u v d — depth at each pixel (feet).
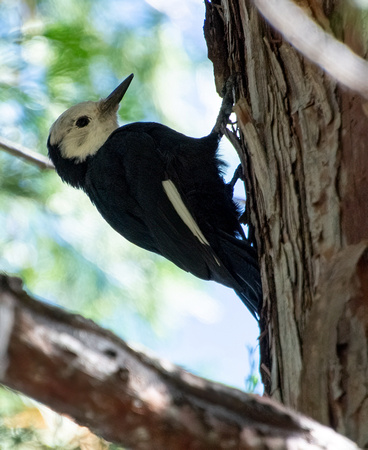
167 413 15.72
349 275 20.54
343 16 23.00
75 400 14.82
